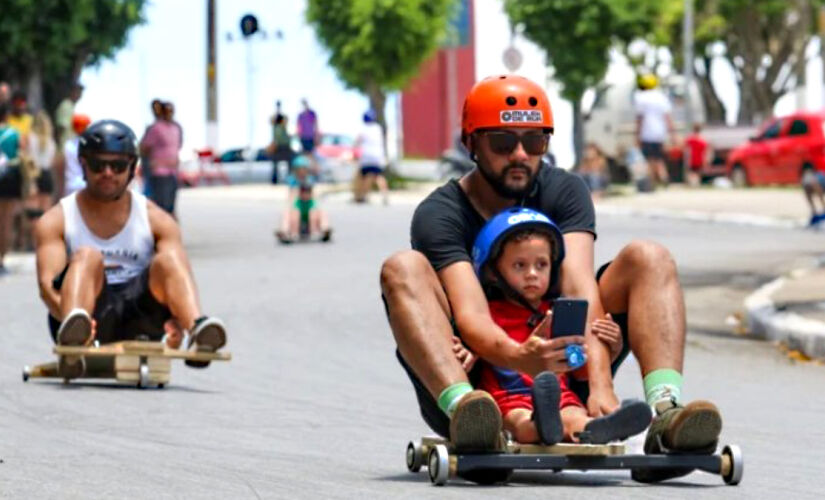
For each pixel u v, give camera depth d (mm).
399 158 111500
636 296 13719
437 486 13422
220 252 51625
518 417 13289
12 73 60219
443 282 13711
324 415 19859
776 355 28219
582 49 93750
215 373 24891
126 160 22672
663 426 13266
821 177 59344
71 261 22344
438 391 13305
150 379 22641
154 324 23109
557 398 12852
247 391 22531
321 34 93625
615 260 13891
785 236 56062
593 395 13438
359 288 39562
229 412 20016
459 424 12969
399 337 13477
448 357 13328
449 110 117312
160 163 49406
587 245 14070
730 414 20688
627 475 14422
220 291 39000
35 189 48031
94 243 22844
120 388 22562
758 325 31141
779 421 19922
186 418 19328
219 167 86125
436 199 14000
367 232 58719
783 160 79438
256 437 17672
